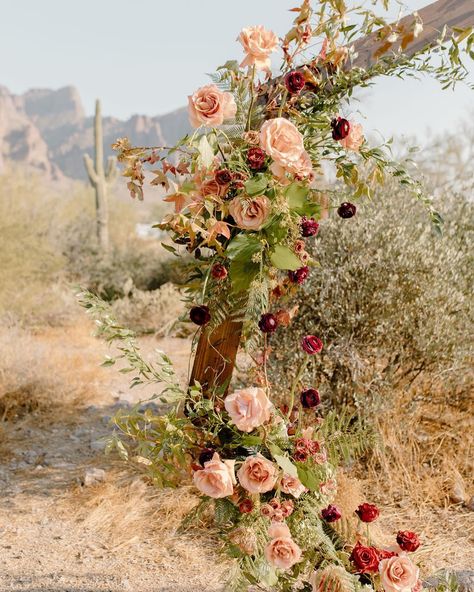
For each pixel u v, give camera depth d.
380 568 2.17
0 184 10.62
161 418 2.26
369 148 2.46
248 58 2.16
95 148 18.72
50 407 5.90
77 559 3.38
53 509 4.00
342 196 2.54
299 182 2.20
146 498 4.02
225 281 2.28
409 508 3.91
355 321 4.52
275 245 2.17
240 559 2.22
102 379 6.88
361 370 4.61
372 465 4.30
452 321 4.54
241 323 2.35
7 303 9.27
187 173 2.25
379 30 2.24
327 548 2.24
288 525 2.26
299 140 2.09
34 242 10.23
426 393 5.01
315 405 2.33
